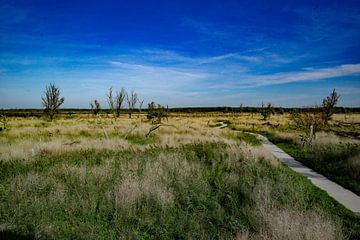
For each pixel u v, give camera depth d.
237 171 11.29
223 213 7.25
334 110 21.91
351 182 10.53
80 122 38.75
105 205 7.43
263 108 61.16
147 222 6.80
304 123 22.36
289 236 5.50
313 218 6.30
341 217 7.21
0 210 6.81
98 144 17.31
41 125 33.09
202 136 24.34
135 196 7.75
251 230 6.43
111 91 34.62
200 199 7.88
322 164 13.84
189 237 5.93
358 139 24.27
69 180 9.26
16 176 9.51
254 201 7.74
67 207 7.23
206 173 10.77
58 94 38.47
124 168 10.52
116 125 32.78
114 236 6.04
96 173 9.89
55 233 5.88
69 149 15.65
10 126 31.02
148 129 27.77
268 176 10.56
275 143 23.47
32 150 13.98
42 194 8.07
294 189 8.75
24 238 5.56
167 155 12.91
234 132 29.78
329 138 21.95
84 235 5.85
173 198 7.94
